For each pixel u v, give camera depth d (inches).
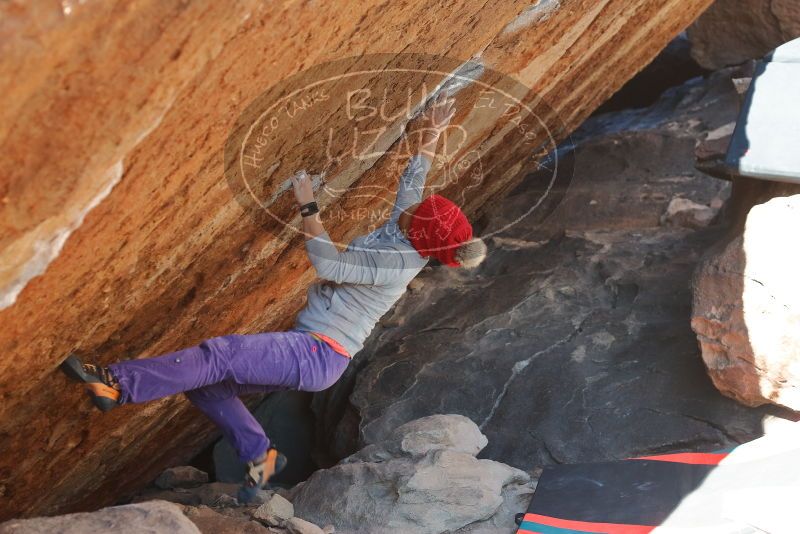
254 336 162.4
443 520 197.6
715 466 195.6
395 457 219.5
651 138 405.1
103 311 155.4
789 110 246.4
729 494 184.2
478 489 200.7
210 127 119.6
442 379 276.2
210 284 183.5
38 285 122.4
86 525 153.8
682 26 369.1
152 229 137.6
